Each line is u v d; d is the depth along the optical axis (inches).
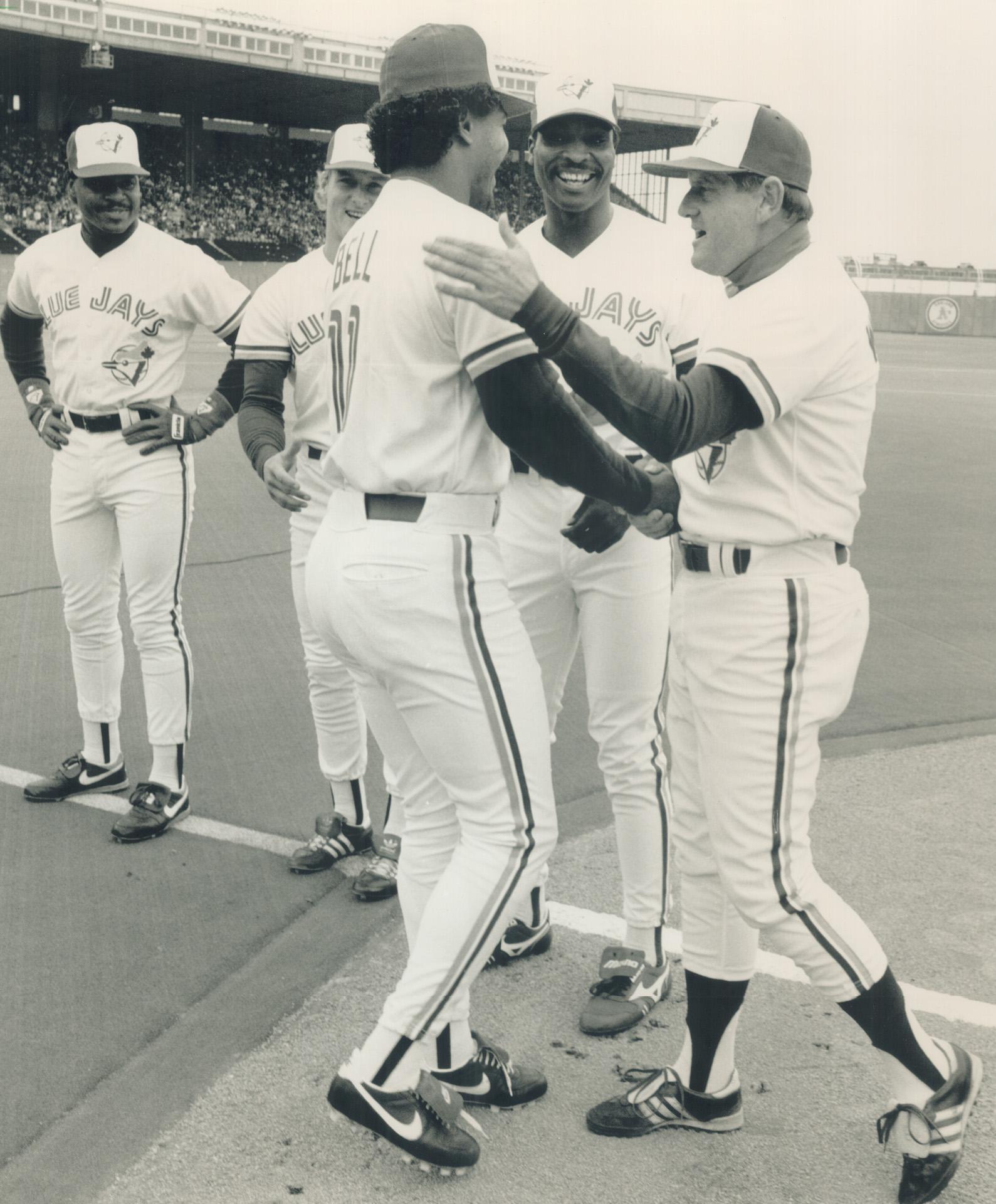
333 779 139.2
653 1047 107.0
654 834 112.2
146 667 146.1
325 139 1491.1
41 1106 97.6
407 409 83.0
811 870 89.2
